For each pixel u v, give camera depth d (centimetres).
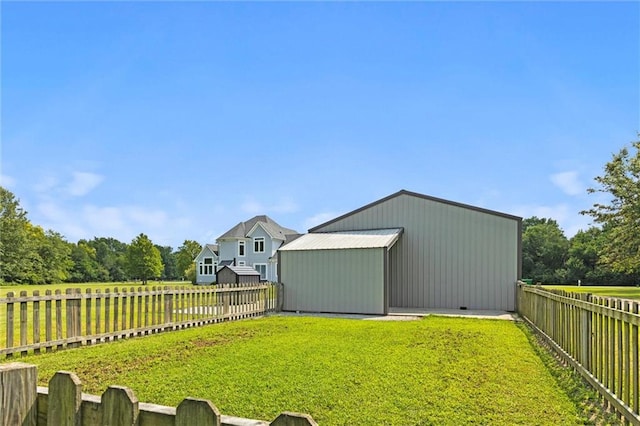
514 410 455
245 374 586
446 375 590
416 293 1773
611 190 2955
